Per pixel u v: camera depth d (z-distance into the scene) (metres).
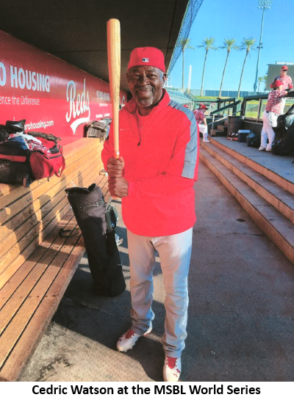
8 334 1.60
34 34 3.57
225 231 4.05
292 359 2.06
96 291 2.65
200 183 6.55
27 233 2.36
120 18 3.43
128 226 1.77
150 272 1.97
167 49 5.25
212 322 2.38
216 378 1.91
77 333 2.24
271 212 4.17
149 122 1.52
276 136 7.16
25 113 3.91
